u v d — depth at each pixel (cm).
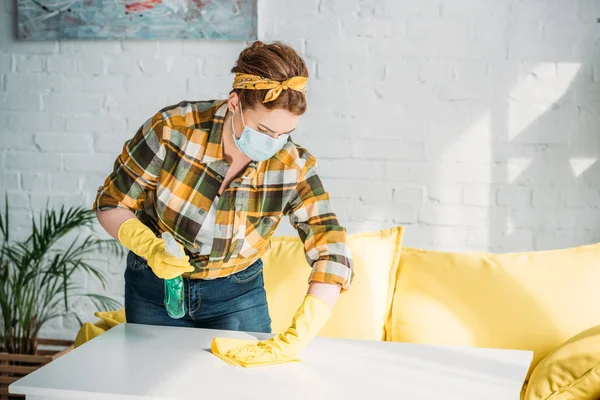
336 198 312
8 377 252
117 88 317
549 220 304
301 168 163
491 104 302
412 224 310
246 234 165
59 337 326
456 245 308
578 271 215
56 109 320
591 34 296
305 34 307
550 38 298
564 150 301
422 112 305
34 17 314
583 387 167
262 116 146
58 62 318
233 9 304
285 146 162
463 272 219
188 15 307
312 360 151
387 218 311
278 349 148
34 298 308
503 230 306
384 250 225
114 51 315
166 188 160
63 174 322
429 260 224
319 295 157
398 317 217
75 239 323
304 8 306
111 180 162
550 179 303
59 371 138
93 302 320
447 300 215
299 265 224
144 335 164
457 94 303
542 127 301
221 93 312
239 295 176
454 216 308
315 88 309
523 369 147
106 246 322
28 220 325
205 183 159
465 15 300
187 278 171
